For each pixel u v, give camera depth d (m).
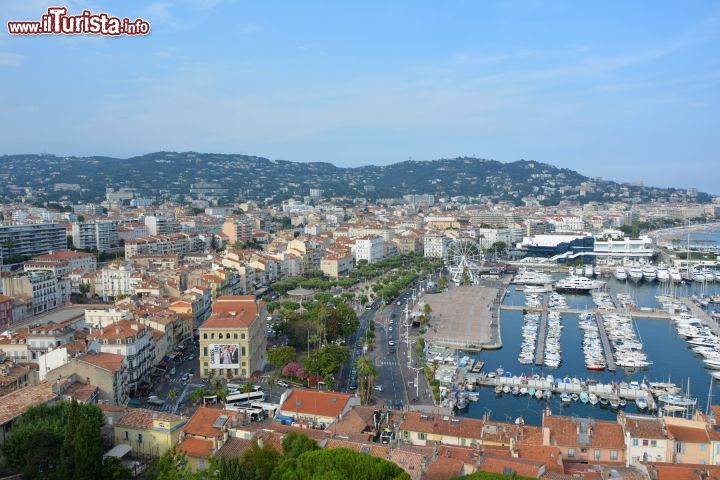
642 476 145.00
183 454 151.75
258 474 138.00
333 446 158.50
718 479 142.50
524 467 141.75
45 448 143.62
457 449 157.75
